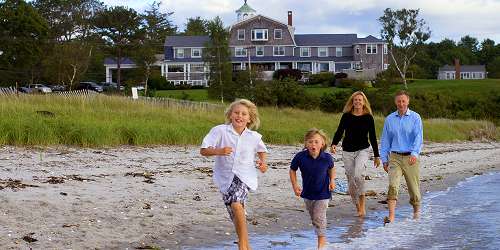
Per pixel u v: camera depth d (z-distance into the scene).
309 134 8.61
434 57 153.62
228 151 7.24
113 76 87.19
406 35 86.38
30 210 9.32
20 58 70.25
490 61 164.00
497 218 11.02
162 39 91.69
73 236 8.31
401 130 10.47
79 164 15.37
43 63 68.81
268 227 9.97
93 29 82.88
